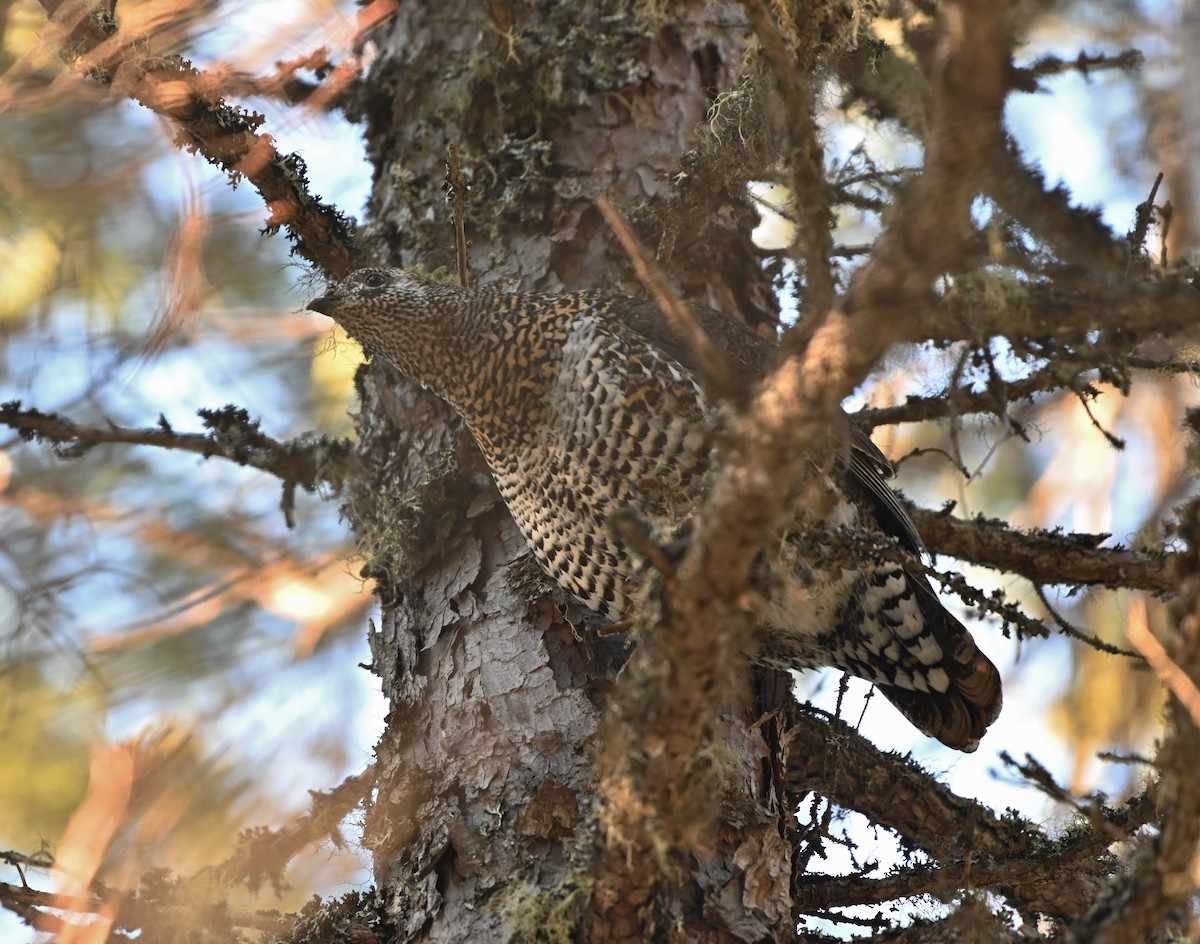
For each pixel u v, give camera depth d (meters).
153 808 5.14
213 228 8.44
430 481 8.35
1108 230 5.64
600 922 5.79
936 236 4.22
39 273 8.85
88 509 9.30
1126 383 5.91
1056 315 5.44
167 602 9.13
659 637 4.90
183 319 8.61
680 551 4.80
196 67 7.49
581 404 7.81
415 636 7.98
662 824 5.25
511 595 7.94
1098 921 5.15
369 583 9.43
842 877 7.43
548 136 9.34
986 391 7.37
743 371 7.95
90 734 8.55
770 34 4.98
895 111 7.40
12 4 7.57
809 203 4.95
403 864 6.99
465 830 6.89
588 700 7.43
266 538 9.62
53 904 6.31
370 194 9.77
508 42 9.38
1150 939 6.00
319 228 8.42
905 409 8.16
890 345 4.43
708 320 8.18
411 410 8.84
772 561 5.11
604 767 5.59
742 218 9.17
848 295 4.47
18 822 8.38
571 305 8.20
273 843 7.04
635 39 9.46
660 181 9.05
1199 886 5.80
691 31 9.62
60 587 8.97
